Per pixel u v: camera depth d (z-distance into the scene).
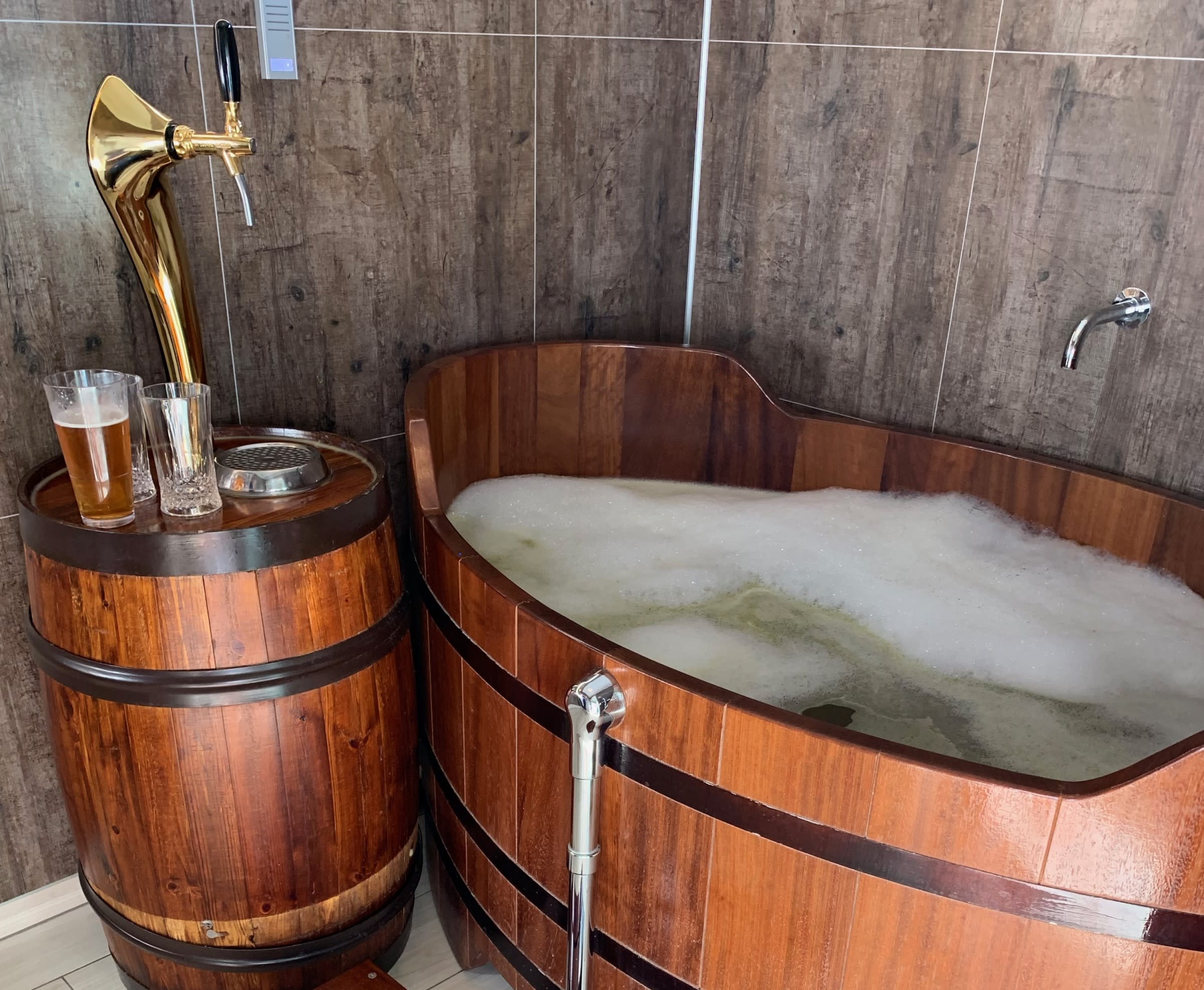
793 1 1.91
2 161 1.34
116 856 1.29
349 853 1.35
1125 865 0.88
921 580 1.64
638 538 1.81
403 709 1.39
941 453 1.81
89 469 1.14
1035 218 1.67
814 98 1.93
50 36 1.34
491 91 1.82
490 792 1.35
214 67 1.49
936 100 1.75
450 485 1.85
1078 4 1.54
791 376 2.13
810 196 1.99
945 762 0.91
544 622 1.14
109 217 1.45
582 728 1.06
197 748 1.20
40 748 1.59
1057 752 1.29
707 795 1.04
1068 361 1.54
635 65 2.01
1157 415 1.59
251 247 1.61
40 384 1.44
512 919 1.38
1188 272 1.51
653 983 1.18
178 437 1.18
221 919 1.30
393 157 1.73
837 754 0.94
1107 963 0.92
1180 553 1.55
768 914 1.05
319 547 1.21
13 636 1.51
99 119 1.29
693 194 2.21
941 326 1.84
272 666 1.20
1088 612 1.54
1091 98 1.56
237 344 1.64
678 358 2.01
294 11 1.54
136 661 1.17
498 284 1.96
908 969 1.00
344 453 1.45
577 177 2.00
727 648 1.49
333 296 1.73
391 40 1.66
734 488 2.05
